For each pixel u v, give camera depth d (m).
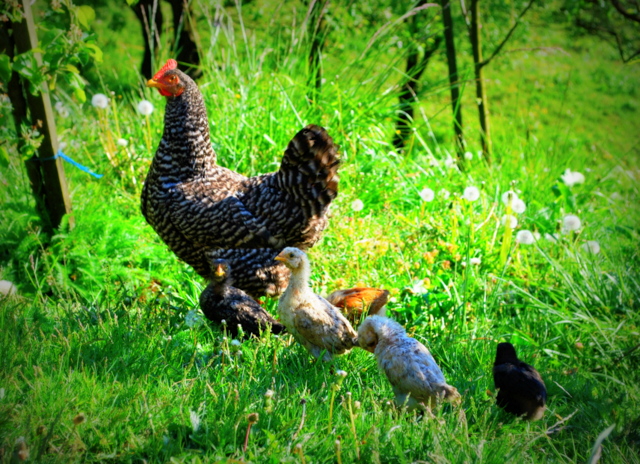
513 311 7.27
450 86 10.46
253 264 6.01
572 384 5.60
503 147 11.64
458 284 7.10
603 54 21.84
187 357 5.30
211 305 5.74
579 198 10.48
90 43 6.21
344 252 7.58
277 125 9.17
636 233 8.99
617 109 18.86
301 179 5.80
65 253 6.70
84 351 4.96
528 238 7.45
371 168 9.25
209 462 3.90
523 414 4.77
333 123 9.38
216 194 5.93
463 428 4.40
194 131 5.87
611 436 4.77
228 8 13.55
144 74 12.43
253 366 5.04
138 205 8.13
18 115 6.67
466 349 5.97
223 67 9.77
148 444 3.99
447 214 8.63
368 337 5.11
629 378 5.87
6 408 4.01
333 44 12.01
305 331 5.29
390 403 4.65
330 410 4.26
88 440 3.99
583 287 7.29
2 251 6.73
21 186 7.16
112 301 6.21
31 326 5.14
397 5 12.71
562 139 16.11
